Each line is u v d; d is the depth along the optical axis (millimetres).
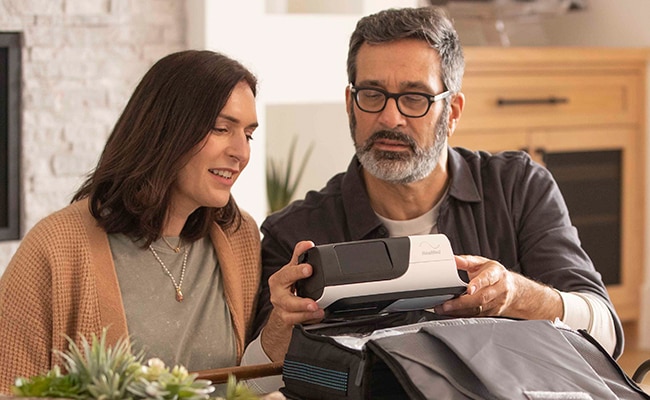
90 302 1821
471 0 4977
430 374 1358
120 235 1918
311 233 2209
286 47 4180
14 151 3779
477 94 4570
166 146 1849
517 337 1475
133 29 3908
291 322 1651
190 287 1947
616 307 5016
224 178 1885
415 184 2164
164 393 1182
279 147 4703
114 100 3902
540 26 5324
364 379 1398
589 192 4910
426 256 1659
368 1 4449
